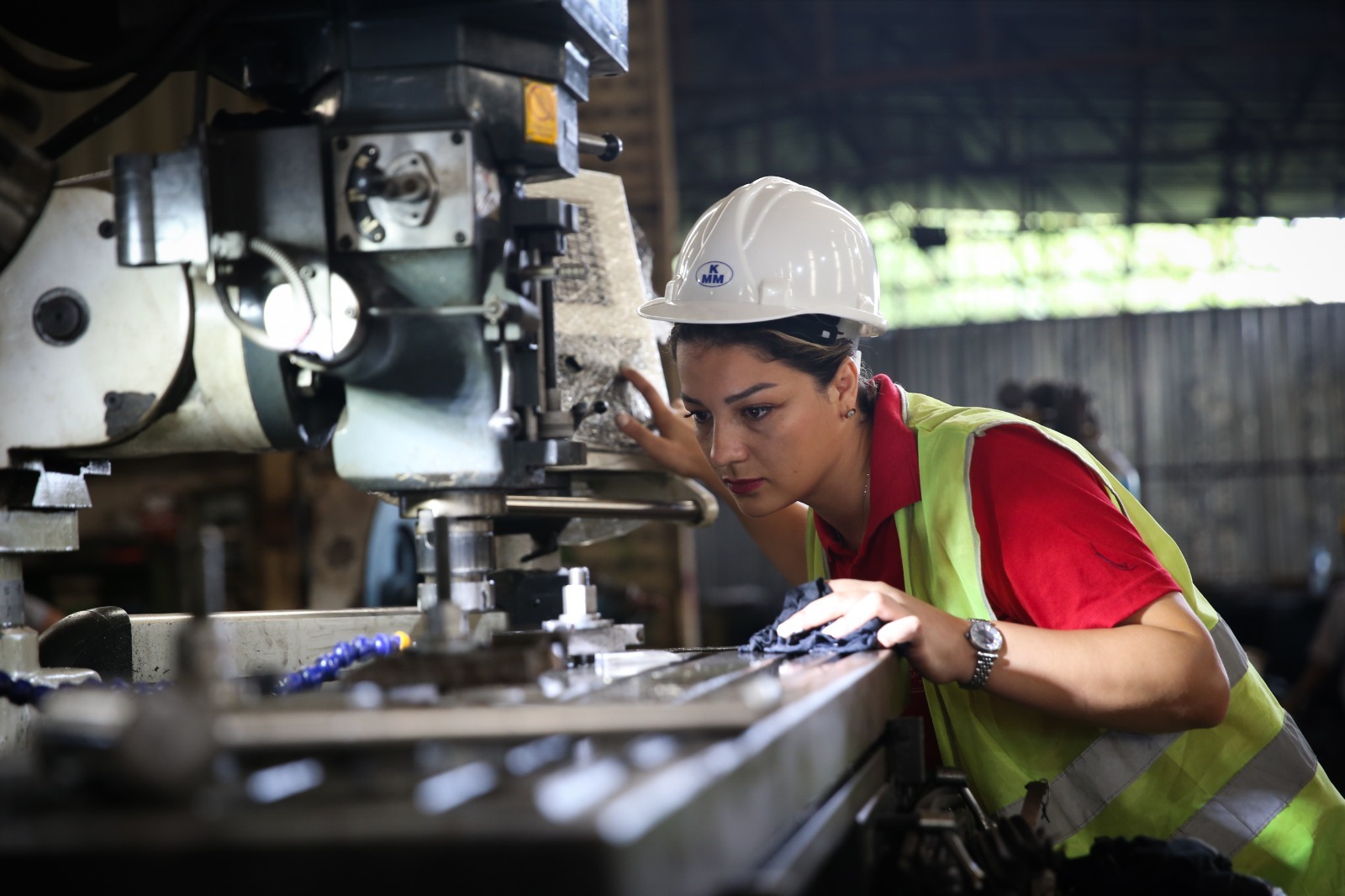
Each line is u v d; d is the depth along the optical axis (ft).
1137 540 4.30
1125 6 38.55
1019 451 4.51
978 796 4.69
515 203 3.79
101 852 1.56
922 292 47.96
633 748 2.02
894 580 4.87
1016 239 47.11
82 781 1.88
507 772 1.90
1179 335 45.93
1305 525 44.70
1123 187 45.16
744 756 1.94
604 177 5.97
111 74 3.78
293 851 1.53
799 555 6.25
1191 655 4.03
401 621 4.98
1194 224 46.11
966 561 4.46
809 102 43.21
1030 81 40.78
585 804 1.57
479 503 3.76
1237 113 41.47
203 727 1.80
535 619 5.25
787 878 1.94
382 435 3.71
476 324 3.62
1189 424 45.78
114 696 2.25
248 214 3.57
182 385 3.74
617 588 11.71
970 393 47.47
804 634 3.92
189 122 14.93
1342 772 14.03
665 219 17.92
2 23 4.19
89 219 3.70
